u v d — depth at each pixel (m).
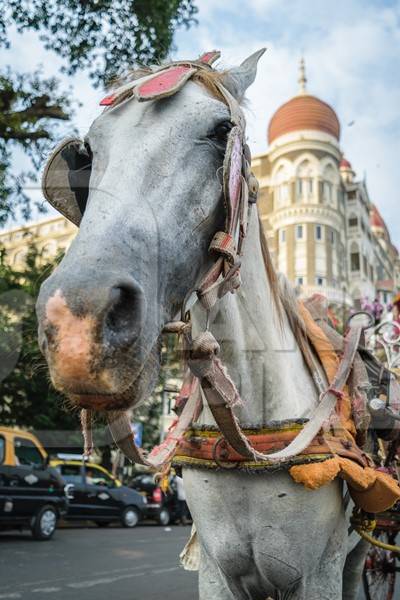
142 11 8.04
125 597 5.21
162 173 1.42
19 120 7.57
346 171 40.47
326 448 1.90
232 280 1.60
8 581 5.78
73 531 11.55
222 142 1.58
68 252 1.26
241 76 1.95
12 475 8.94
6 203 6.51
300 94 35.66
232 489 1.89
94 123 1.60
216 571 2.05
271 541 1.87
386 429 2.63
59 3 7.91
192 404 2.13
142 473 17.00
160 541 9.79
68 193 1.73
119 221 1.29
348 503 2.14
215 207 1.53
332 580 1.99
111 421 1.49
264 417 1.95
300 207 32.75
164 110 1.52
